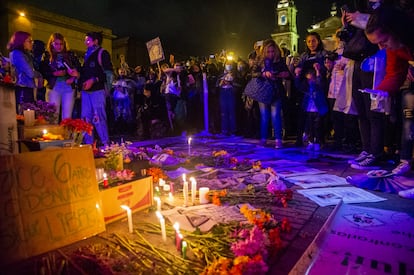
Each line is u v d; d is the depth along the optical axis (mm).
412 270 2027
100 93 6574
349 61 5473
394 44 2662
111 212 2848
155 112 9789
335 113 6520
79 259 2219
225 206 3211
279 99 6977
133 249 2346
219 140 8555
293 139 8656
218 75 9664
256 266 1864
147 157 5434
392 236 2514
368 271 2025
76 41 20078
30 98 5996
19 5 16812
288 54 8805
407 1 3430
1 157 2256
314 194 3650
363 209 3121
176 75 9781
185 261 2154
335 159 5746
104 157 3479
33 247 2287
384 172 4133
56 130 3549
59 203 2480
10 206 2242
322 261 2164
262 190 3734
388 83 3387
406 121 4160
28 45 5852
